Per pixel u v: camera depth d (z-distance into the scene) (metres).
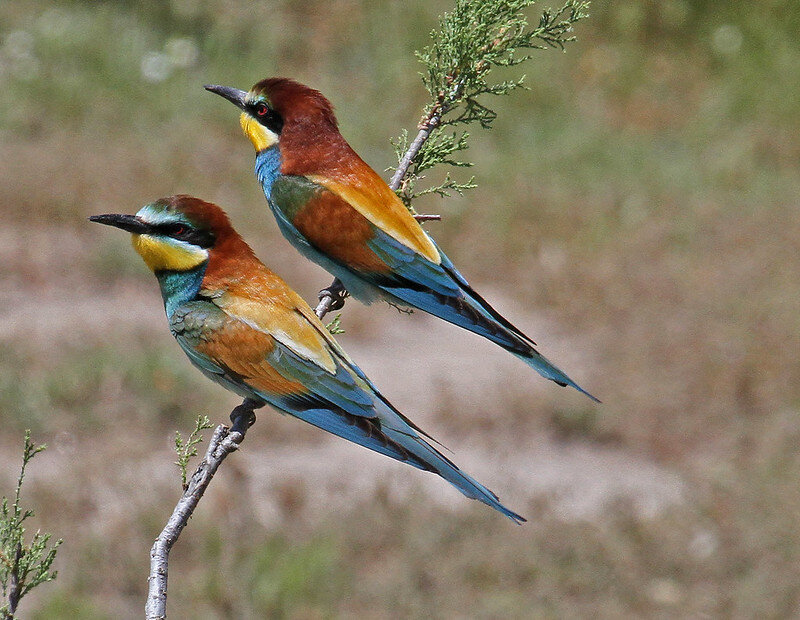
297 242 7.77
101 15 24.81
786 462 12.95
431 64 7.02
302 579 11.10
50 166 20.11
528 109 23.78
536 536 11.73
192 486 5.16
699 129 23.56
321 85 23.89
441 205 20.06
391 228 7.55
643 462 13.56
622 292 17.42
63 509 11.98
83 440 13.32
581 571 11.36
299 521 12.00
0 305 16.16
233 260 6.88
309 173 7.68
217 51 24.45
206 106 22.94
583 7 6.99
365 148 22.06
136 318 16.16
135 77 23.27
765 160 22.73
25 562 5.46
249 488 12.55
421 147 7.10
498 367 15.77
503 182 21.14
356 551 11.65
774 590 11.12
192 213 6.79
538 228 19.56
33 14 24.59
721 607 10.94
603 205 20.42
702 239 19.17
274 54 24.72
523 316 17.11
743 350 15.48
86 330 15.52
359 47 24.98
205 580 11.12
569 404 14.26
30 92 22.41
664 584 11.27
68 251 17.94
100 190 19.55
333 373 6.62
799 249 18.59
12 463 12.82
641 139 23.30
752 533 11.74
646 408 14.38
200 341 6.77
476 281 18.19
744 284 17.41
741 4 26.17
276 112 7.80
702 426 14.11
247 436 13.70
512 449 13.73
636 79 24.72
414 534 11.76
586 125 23.52
